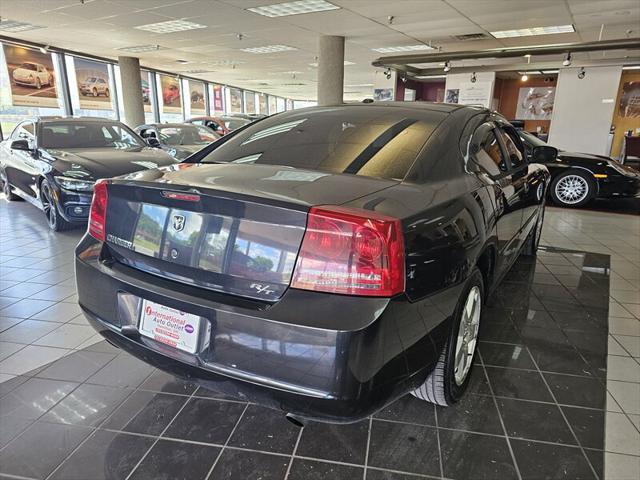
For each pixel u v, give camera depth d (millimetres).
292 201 1178
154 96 15445
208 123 10625
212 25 8047
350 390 1100
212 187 1287
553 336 2428
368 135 1807
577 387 1942
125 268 1470
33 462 1459
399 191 1388
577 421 1711
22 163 5055
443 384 1618
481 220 1683
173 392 1856
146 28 8422
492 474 1439
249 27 8164
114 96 13406
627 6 6438
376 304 1119
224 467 1456
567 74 9953
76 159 4254
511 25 7727
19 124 5703
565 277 3418
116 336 1461
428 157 1653
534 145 5797
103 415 1705
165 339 1323
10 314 2594
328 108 2170
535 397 1862
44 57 10891
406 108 2051
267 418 1703
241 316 1165
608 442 1596
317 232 1129
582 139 10141
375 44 9625
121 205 1496
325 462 1485
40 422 1656
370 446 1560
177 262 1338
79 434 1598
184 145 7090
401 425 1670
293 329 1106
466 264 1527
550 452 1542
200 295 1259
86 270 1547
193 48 10648
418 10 6770
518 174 2529
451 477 1426
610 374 2055
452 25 7754
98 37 9391
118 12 7180
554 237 4789
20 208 5621
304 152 1757
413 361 1295
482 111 2287
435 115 1962
